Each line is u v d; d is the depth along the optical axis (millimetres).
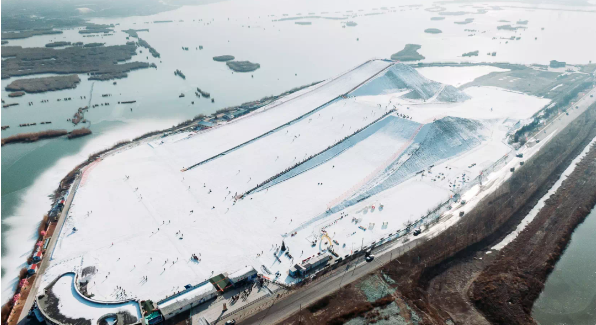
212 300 130750
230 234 164000
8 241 162250
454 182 199375
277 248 155750
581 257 151000
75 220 172000
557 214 173875
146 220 172625
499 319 123188
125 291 133625
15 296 131250
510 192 188125
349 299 129625
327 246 156125
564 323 123188
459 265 145500
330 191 191875
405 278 138875
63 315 118938
